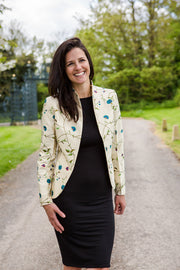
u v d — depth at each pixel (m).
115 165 1.65
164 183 4.87
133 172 5.71
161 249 2.67
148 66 32.16
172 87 32.81
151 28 30.39
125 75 29.78
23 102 21.83
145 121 18.38
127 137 11.07
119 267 2.39
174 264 2.42
